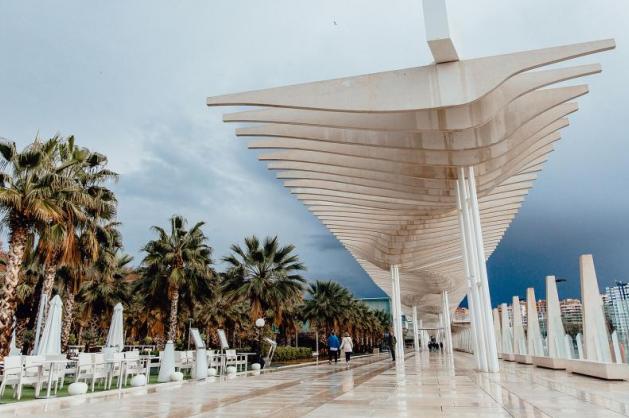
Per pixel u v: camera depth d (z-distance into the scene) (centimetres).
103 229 2097
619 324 1085
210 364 1539
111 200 2077
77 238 1836
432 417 517
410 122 1227
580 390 809
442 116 1214
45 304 1534
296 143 1500
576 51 999
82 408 680
